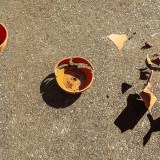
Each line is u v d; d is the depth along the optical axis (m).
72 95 1.02
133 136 0.99
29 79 1.04
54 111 1.00
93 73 1.03
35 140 0.97
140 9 1.14
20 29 1.10
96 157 0.96
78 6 1.14
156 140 0.99
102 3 1.15
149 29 1.12
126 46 1.09
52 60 1.06
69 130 0.99
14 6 1.13
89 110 1.01
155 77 1.05
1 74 1.04
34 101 1.01
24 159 0.95
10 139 0.97
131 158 0.97
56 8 1.13
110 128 0.99
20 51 1.07
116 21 1.12
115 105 1.02
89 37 1.10
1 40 1.04
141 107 1.02
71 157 0.96
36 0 1.14
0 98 1.01
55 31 1.10
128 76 1.05
